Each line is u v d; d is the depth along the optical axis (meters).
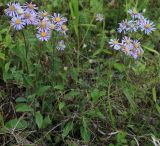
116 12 0.90
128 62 0.72
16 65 0.71
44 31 0.65
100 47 0.79
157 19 0.90
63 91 0.68
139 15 0.73
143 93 0.70
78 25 0.83
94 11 0.87
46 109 0.66
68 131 0.62
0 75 0.71
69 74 0.72
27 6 0.66
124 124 0.67
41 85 0.66
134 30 0.72
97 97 0.64
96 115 0.64
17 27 0.62
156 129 0.67
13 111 0.66
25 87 0.68
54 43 0.69
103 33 0.80
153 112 0.69
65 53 0.76
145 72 0.73
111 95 0.69
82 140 0.63
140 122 0.67
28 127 0.64
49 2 0.87
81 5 0.90
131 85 0.69
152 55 0.80
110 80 0.69
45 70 0.68
